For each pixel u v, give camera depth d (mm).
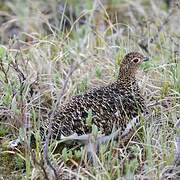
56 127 10195
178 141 10312
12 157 10430
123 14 16625
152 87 12008
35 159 9562
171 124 11078
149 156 9859
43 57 12828
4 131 11016
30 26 16141
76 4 17078
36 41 13508
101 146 9938
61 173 9820
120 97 10602
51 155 10031
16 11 16953
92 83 12266
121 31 14023
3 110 11148
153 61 12641
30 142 10414
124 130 10484
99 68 12375
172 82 12039
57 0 17094
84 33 15156
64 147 10391
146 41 13828
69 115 10234
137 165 9883
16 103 11219
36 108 11547
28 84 11578
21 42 13578
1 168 10219
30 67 12516
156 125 10898
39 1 17375
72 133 10070
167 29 14922
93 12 15031
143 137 10641
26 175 9758
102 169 9773
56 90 11906
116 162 10008
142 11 16234
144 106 10938
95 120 10195
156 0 17281
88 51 13328
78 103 10398
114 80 12242
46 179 9430
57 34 14312
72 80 12336
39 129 10430
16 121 10922
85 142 10188
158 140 10367
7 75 11914
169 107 11367
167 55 13031
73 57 13164
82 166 10086
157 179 9641
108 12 16203
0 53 12148
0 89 11867
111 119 10289
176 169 9859
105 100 10477
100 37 13695
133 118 10602
